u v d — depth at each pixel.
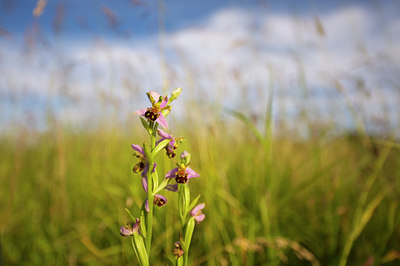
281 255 0.65
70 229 0.84
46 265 0.74
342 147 1.00
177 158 0.82
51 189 0.99
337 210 0.74
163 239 0.69
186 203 0.37
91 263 0.72
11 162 1.18
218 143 0.85
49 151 1.18
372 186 0.85
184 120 0.98
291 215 0.85
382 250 0.66
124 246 0.72
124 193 0.85
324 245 0.75
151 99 0.35
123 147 1.11
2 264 0.52
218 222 0.70
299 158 1.04
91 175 1.01
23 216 0.91
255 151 0.86
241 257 0.64
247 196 0.85
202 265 0.68
